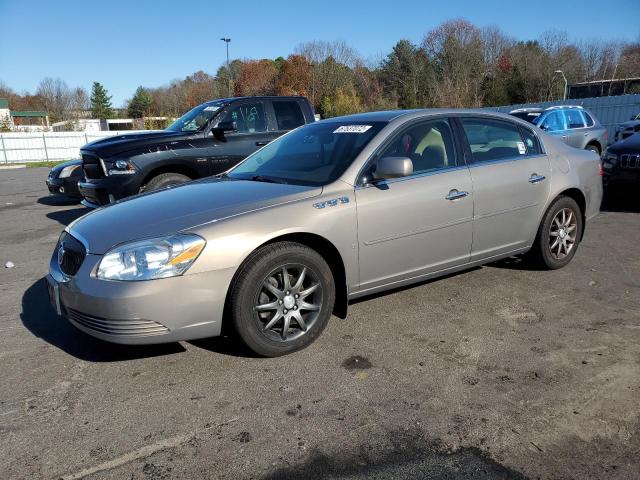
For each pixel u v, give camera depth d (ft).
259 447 8.36
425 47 174.60
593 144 43.06
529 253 16.46
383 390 9.93
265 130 25.88
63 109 230.48
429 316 13.37
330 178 12.28
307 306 11.49
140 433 8.80
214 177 14.94
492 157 14.74
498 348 11.52
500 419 8.92
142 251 9.91
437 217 13.19
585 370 10.45
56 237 25.13
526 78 153.07
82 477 7.78
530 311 13.55
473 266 14.66
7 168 87.15
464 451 8.14
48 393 10.16
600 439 8.34
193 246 10.09
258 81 205.87
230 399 9.75
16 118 225.35
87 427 9.02
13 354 11.88
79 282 10.18
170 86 261.85
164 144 23.27
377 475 7.67
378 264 12.44
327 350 11.62
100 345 12.21
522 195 15.03
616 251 18.99
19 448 8.49
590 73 173.27
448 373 10.50
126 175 22.47
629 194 26.40
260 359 11.24
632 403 9.28
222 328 11.18
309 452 8.21
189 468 7.91
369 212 12.05
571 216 16.65
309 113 27.32
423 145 13.53
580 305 13.87
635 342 11.64
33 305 15.16
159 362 11.24
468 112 14.73
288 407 9.44
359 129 13.58
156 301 9.84
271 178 13.29
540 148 16.03
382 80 187.52
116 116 299.38
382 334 12.38
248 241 10.49
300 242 11.55
